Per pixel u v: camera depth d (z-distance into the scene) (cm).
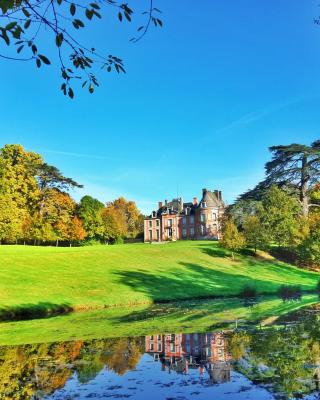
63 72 531
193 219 10056
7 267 3319
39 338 1389
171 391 751
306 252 4538
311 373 855
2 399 725
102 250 5075
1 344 1280
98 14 479
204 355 1049
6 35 457
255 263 5094
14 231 5700
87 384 808
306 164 5228
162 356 1052
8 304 2200
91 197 8125
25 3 455
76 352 1125
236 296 3022
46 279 3052
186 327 1557
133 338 1340
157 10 489
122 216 11162
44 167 6544
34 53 484
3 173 6012
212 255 5356
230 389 758
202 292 3084
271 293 3216
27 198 6369
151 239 10688
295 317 1762
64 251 4728
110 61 541
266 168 5516
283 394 726
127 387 782
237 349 1105
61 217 6681
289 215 5216
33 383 820
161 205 10956
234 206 5791
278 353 1044
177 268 4256
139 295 2764
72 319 1925
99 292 2788
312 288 3538
